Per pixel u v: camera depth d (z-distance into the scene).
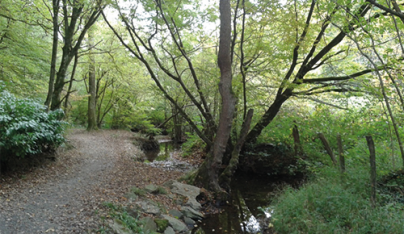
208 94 11.09
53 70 10.19
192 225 6.29
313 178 8.41
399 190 5.73
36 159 7.81
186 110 17.92
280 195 7.45
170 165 13.30
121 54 14.73
